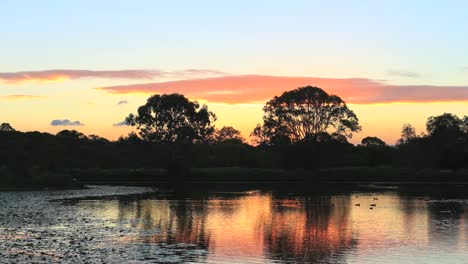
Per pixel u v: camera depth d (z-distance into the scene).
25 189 82.75
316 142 134.12
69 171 127.00
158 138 150.25
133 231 33.56
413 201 61.28
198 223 38.56
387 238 31.52
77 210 47.59
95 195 72.06
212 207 52.41
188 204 56.28
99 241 29.06
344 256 25.77
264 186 102.50
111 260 23.75
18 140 148.50
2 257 23.92
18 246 26.84
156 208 50.81
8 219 39.06
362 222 39.78
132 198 66.00
